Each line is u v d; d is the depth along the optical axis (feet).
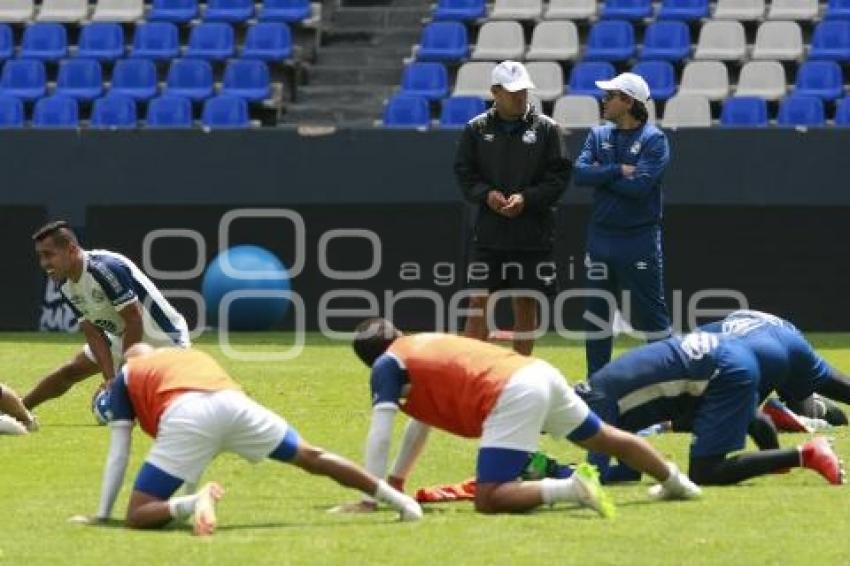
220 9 289.12
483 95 269.44
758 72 265.13
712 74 265.13
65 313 240.73
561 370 182.50
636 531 91.40
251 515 98.17
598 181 143.33
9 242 239.91
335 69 284.20
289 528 93.25
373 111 275.18
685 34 273.33
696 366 106.93
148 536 90.48
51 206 238.68
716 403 107.55
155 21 288.30
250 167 236.22
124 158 237.45
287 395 161.07
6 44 285.84
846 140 227.20
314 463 94.48
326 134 234.99
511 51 277.23
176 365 93.86
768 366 116.57
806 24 278.05
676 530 91.86
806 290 229.66
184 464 92.22
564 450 126.11
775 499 102.27
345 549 86.69
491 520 94.48
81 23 291.17
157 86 274.98
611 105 144.66
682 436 132.57
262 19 288.30
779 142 228.43
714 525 93.50
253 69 273.75
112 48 283.59
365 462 96.78
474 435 97.60
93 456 123.65
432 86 270.26
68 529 92.73
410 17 293.02
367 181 234.99
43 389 142.10
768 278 230.07
